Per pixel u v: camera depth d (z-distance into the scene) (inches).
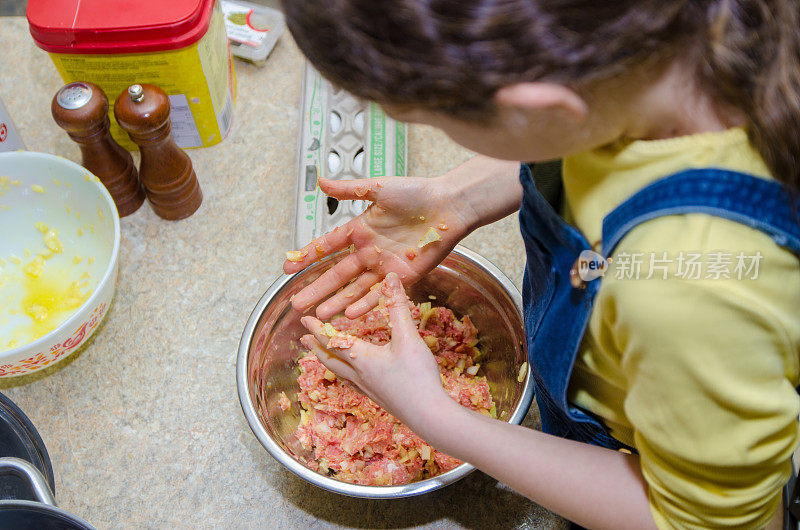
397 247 30.5
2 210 35.6
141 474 32.0
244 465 32.2
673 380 16.6
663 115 16.3
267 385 31.3
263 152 40.2
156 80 35.4
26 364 31.0
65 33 32.4
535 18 13.0
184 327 35.4
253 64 42.9
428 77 13.9
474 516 30.9
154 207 37.5
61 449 32.4
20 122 40.9
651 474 19.2
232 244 37.6
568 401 24.5
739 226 15.8
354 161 37.4
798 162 14.9
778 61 14.2
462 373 33.9
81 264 36.2
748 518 18.6
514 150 16.4
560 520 30.8
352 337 25.7
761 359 16.0
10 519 22.3
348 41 13.9
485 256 37.3
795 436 17.5
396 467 30.7
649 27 13.5
